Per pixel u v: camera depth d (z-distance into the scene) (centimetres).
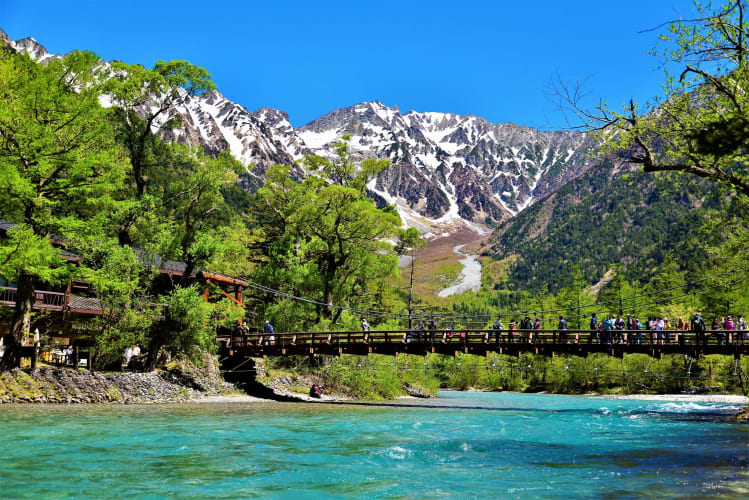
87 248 3062
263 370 3838
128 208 3156
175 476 1124
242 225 5653
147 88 3603
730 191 1677
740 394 5216
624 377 6200
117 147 2945
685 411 3434
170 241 3447
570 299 7869
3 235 3053
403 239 5234
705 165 1508
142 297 3256
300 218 5012
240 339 3806
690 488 1035
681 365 5778
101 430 1748
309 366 4294
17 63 2572
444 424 2352
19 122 2462
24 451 1352
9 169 2298
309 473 1188
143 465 1227
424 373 5238
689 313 6153
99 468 1178
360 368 4131
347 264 5191
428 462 1348
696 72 1411
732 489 1023
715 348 2889
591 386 6606
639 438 1895
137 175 3556
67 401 2548
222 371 3634
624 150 1622
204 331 3303
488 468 1270
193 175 3656
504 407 3797
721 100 1503
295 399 3547
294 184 5322
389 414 2786
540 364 7000
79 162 2583
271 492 1010
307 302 4784
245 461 1316
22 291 2641
